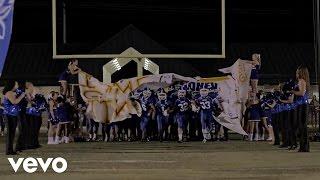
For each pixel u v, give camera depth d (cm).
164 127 2117
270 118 2072
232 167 1102
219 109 2097
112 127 2164
